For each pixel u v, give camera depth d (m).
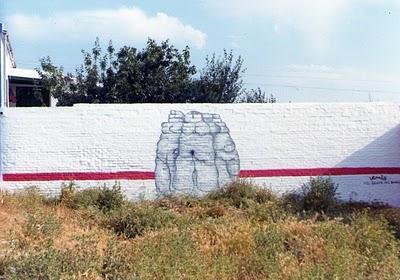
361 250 10.95
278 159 17.81
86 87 26.44
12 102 29.28
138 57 26.47
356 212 15.49
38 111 17.48
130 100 26.05
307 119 17.91
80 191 16.77
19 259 8.57
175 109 17.72
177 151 17.66
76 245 10.00
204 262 9.41
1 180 17.33
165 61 26.69
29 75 28.31
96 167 17.53
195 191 17.59
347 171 17.91
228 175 17.72
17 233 11.00
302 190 17.67
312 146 17.89
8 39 23.03
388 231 12.34
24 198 15.83
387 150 18.00
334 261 9.42
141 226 12.89
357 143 17.97
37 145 17.47
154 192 17.55
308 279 8.43
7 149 17.39
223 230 11.47
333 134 17.94
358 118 17.98
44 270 8.14
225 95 27.64
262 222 13.66
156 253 9.63
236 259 9.96
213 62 27.97
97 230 12.63
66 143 17.52
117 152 17.58
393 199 17.95
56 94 26.72
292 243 10.97
